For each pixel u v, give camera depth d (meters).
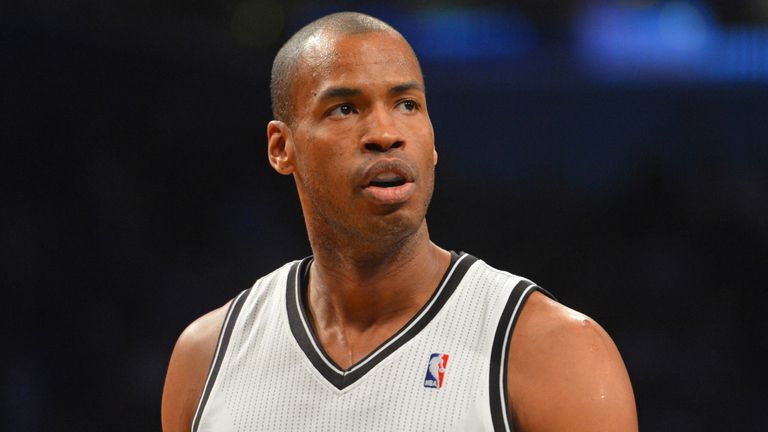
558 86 30.98
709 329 27.30
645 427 25.33
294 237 30.28
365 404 6.83
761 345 26.78
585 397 6.50
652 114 30.70
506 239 30.34
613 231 29.78
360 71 6.83
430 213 30.81
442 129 31.33
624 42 31.11
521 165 31.11
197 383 7.69
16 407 22.48
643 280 28.73
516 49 31.30
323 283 7.42
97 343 24.52
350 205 6.85
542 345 6.70
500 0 31.28
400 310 7.19
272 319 7.52
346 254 7.14
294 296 7.54
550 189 30.72
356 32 6.98
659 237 29.34
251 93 31.47
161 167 28.89
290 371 7.17
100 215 26.62
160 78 29.47
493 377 6.67
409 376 6.84
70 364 23.89
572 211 30.31
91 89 27.64
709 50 30.81
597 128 30.91
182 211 28.97
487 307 6.96
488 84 31.22
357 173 6.76
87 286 25.59
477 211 30.77
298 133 7.16
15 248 24.61
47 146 26.31
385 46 6.93
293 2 30.77
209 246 28.77
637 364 26.66
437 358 6.85
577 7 31.09
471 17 31.31
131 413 23.83
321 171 6.96
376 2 31.09
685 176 29.91
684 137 30.45
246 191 30.53
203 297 27.66
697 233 29.09
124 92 28.55
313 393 7.01
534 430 6.60
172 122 29.67
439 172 31.14
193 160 29.80
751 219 28.92
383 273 7.14
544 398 6.57
